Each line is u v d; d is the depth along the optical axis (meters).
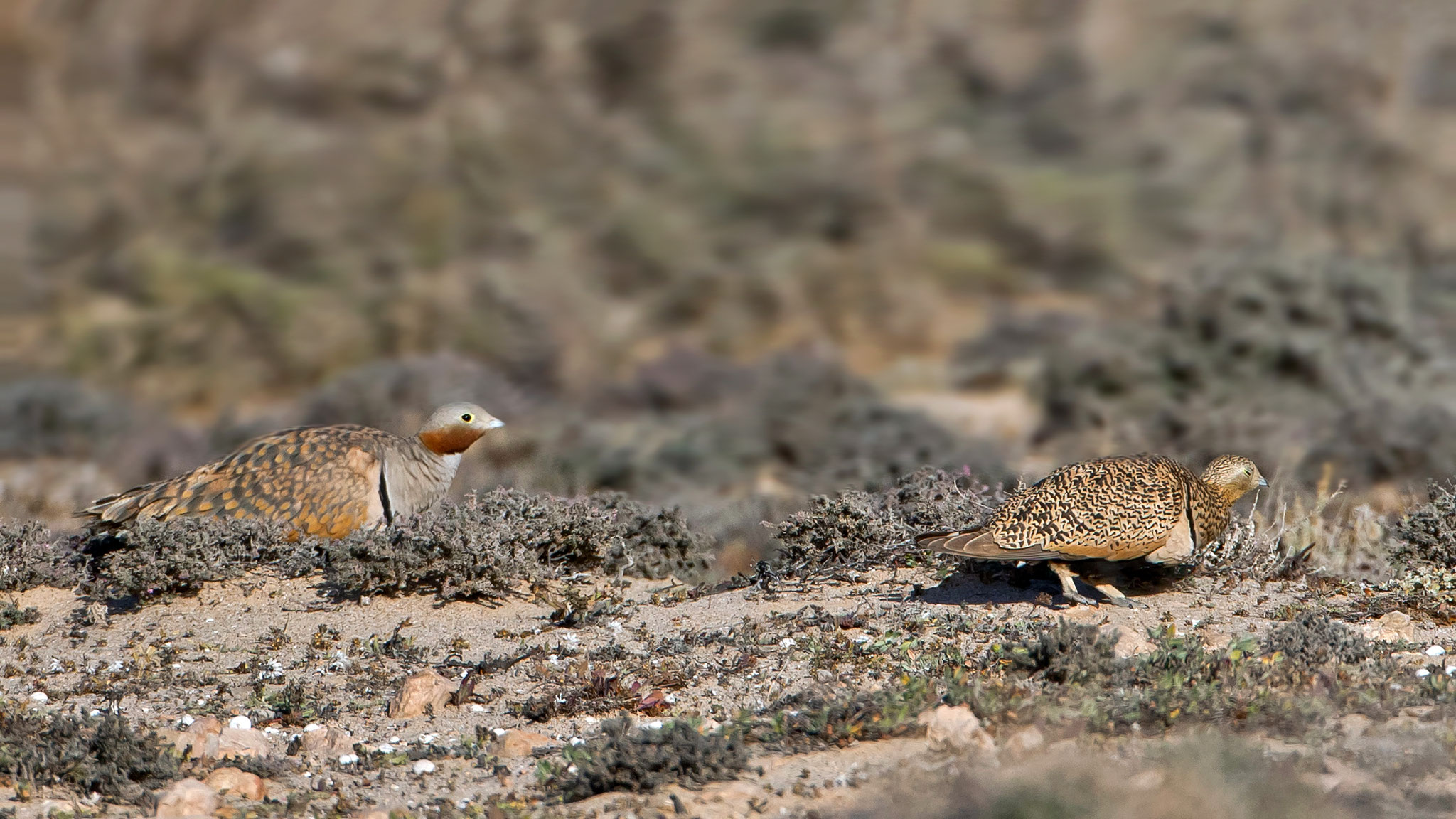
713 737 20.19
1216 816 16.91
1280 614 27.97
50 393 59.88
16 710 23.98
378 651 28.41
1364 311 48.91
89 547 34.50
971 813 17.42
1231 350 49.84
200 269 90.19
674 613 30.88
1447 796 17.33
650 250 98.62
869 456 51.06
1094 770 18.42
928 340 85.56
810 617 29.17
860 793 18.52
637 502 37.16
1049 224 98.75
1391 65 109.56
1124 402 51.97
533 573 32.28
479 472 49.88
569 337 79.50
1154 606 28.81
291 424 60.41
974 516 33.91
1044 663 22.94
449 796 20.14
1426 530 31.20
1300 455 43.38
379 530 32.78
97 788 20.22
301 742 22.95
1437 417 43.66
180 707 25.67
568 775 19.94
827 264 96.00
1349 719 20.33
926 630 27.53
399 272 97.44
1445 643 25.62
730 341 86.69
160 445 58.16
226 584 32.31
